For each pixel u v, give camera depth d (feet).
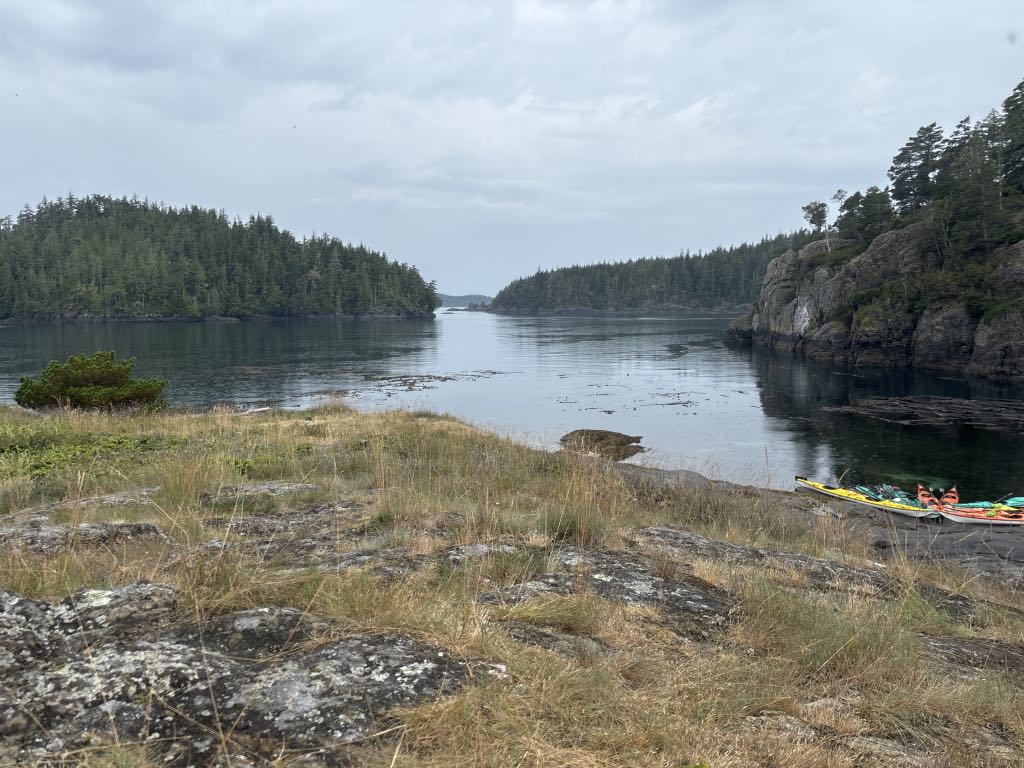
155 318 442.50
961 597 20.01
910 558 30.48
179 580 10.08
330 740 6.46
